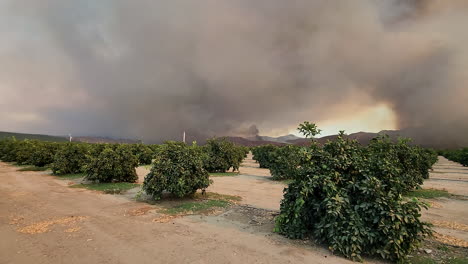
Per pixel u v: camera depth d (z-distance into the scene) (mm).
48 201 8812
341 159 5332
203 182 9102
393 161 5891
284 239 5219
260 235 5449
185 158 8992
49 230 5727
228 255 4418
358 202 4723
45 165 20422
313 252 4602
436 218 6949
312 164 5426
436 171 22375
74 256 4355
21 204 8328
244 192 10766
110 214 7109
